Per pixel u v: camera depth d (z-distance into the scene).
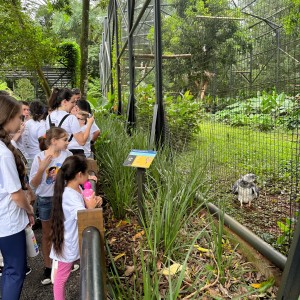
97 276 1.24
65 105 3.37
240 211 3.02
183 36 4.68
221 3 3.68
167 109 4.97
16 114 1.99
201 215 3.08
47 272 2.69
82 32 10.04
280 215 2.85
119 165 3.78
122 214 3.30
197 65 4.39
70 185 2.20
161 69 4.52
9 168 1.93
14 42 9.38
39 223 3.71
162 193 3.03
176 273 2.18
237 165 3.57
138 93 6.70
